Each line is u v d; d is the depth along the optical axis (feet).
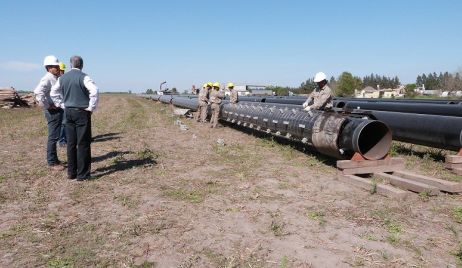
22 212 19.31
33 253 14.74
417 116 33.12
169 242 15.81
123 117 79.71
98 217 18.65
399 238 16.25
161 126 61.67
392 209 19.84
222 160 32.37
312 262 14.15
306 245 15.57
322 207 20.16
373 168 25.81
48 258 14.34
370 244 15.70
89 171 25.48
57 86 26.48
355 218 18.56
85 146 24.82
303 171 28.22
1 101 109.50
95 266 13.75
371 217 18.69
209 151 36.96
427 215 19.06
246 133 52.24
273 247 15.39
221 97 59.52
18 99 113.80
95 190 23.09
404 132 33.78
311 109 33.17
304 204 20.66
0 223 17.84
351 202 21.01
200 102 68.90
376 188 22.67
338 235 16.58
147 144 41.32
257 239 16.16
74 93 24.03
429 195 21.86
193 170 28.55
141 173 27.30
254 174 27.30
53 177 25.95
